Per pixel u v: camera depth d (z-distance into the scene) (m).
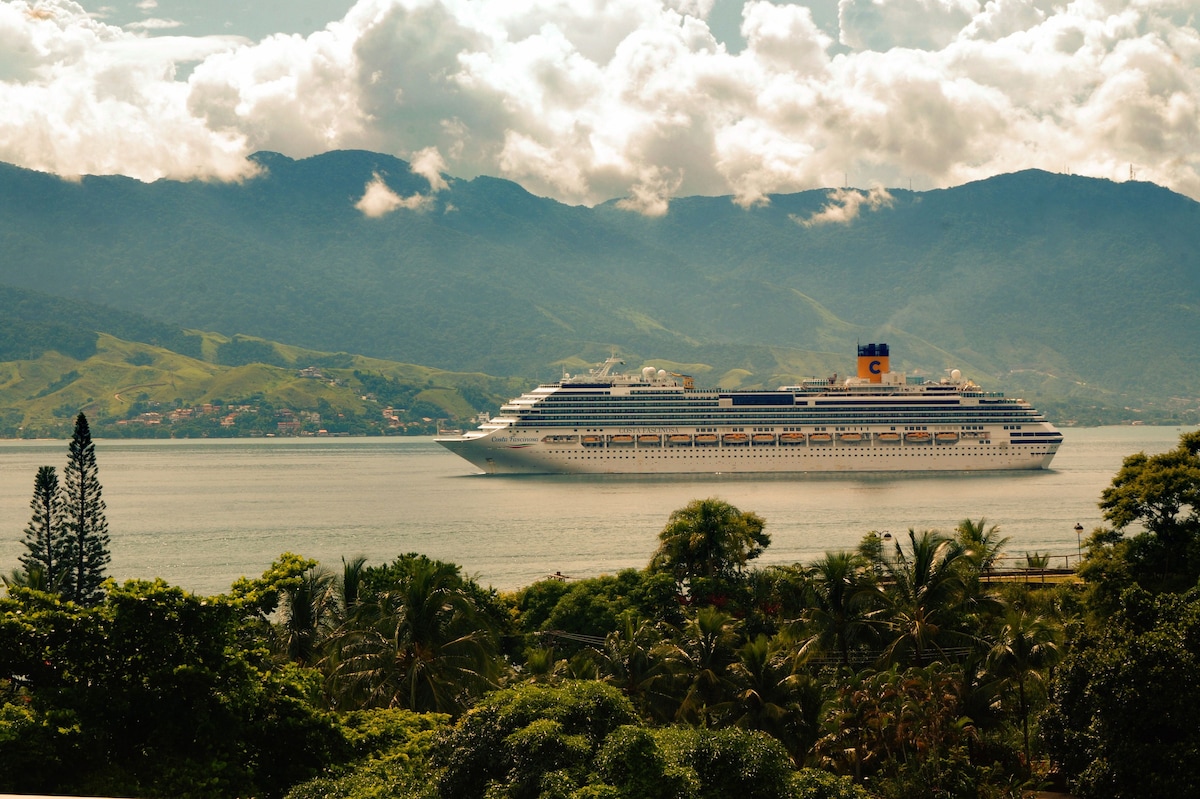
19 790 49.56
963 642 77.81
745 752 51.56
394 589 74.00
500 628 98.94
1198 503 88.06
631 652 73.25
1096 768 58.12
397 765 55.75
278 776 56.41
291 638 78.25
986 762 68.44
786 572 100.81
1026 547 170.50
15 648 53.94
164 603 55.00
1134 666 57.53
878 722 63.19
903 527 193.12
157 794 51.12
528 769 49.47
